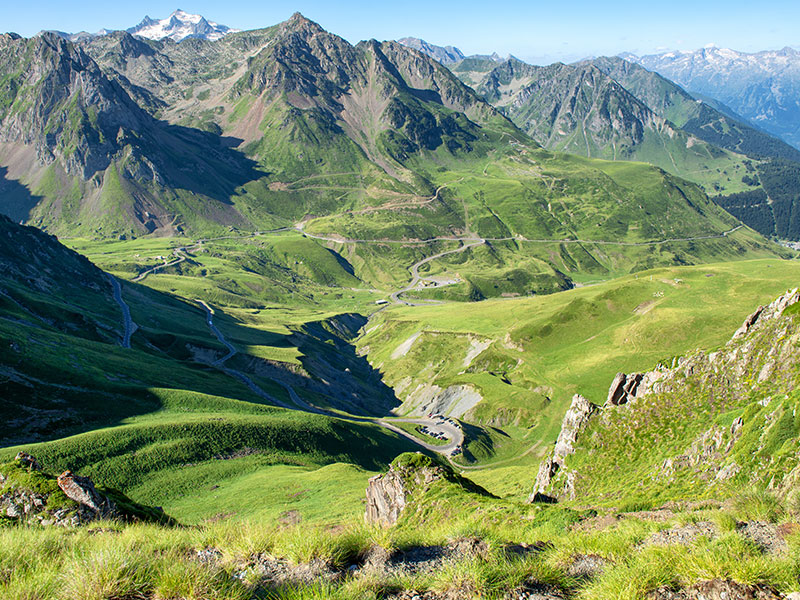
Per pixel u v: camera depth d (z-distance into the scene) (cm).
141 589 1142
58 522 2478
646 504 3541
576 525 2970
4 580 1204
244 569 1295
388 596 1167
